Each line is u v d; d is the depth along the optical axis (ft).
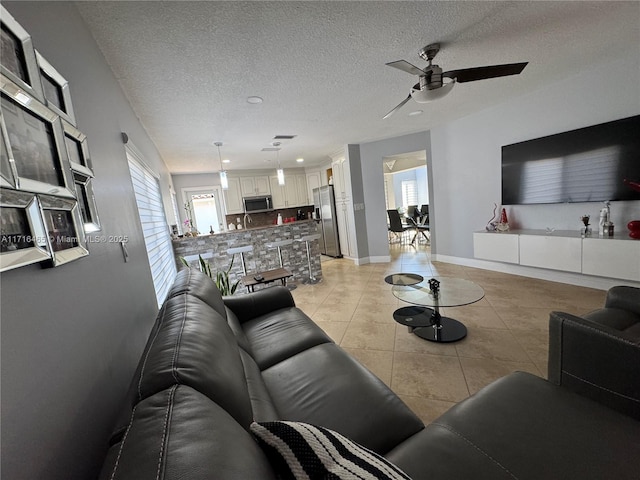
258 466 1.72
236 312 6.84
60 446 2.06
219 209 21.21
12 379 1.69
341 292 12.64
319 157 19.84
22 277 1.92
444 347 7.18
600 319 5.02
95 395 2.74
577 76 9.32
